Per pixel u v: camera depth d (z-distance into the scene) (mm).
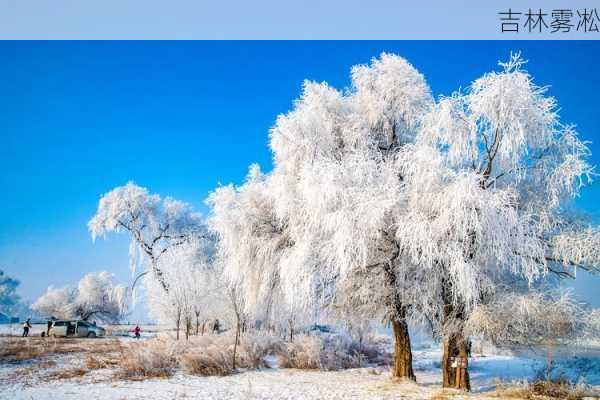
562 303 12547
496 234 11875
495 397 11992
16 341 30156
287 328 24938
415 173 12797
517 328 12586
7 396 11867
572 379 14539
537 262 13227
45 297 63562
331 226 12891
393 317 15031
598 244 12641
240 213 17141
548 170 13656
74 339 35438
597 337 12773
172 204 37250
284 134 16422
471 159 13906
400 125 17062
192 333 30766
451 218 11938
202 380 15172
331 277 15102
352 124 16625
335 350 21781
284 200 14969
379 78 16781
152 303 27469
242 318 23578
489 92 12781
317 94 17047
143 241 35188
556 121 13062
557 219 13766
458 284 11906
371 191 12953
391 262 14164
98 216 34719
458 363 13484
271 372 17844
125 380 14953
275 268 16484
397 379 15172
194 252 26344
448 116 13219
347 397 11867
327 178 13383
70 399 11461
